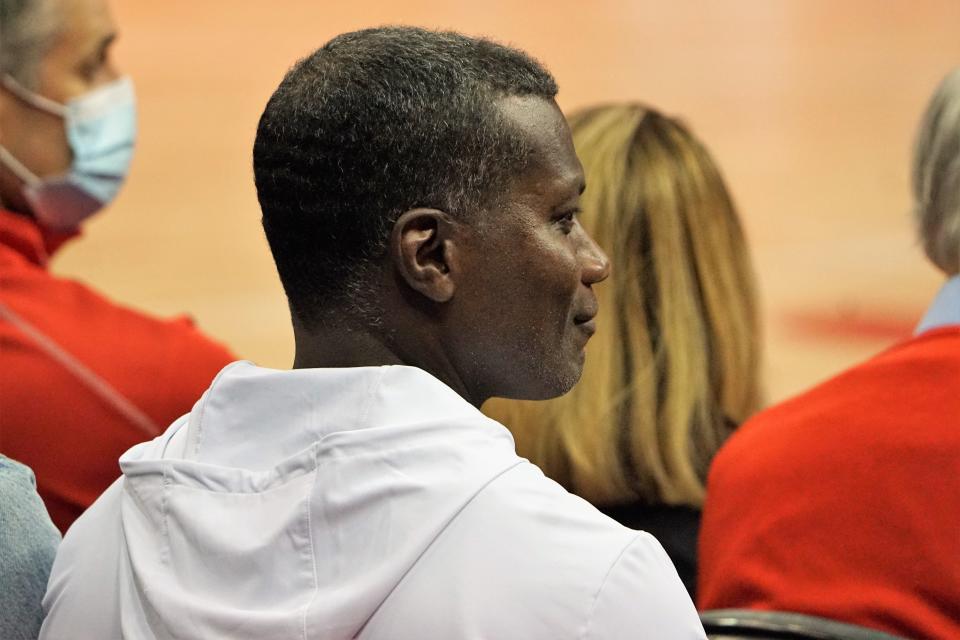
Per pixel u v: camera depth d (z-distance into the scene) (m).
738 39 22.83
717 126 20.88
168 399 6.34
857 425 4.87
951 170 5.37
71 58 7.18
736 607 4.88
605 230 6.33
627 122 6.62
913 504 4.64
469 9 22.89
